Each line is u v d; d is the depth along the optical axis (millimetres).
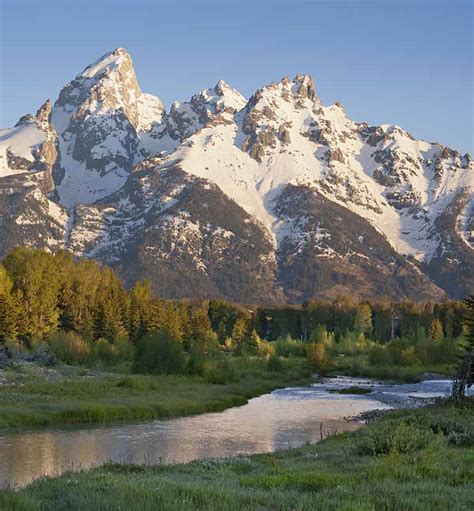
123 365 90000
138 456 35688
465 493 18812
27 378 70938
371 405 65938
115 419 51969
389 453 25969
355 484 20484
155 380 76875
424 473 22375
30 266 116875
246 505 17031
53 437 42438
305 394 79125
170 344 87750
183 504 16516
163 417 54406
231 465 27031
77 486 19438
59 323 118938
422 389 87938
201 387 74688
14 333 102438
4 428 45688
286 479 21688
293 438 43156
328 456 29047
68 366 88125
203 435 44281
